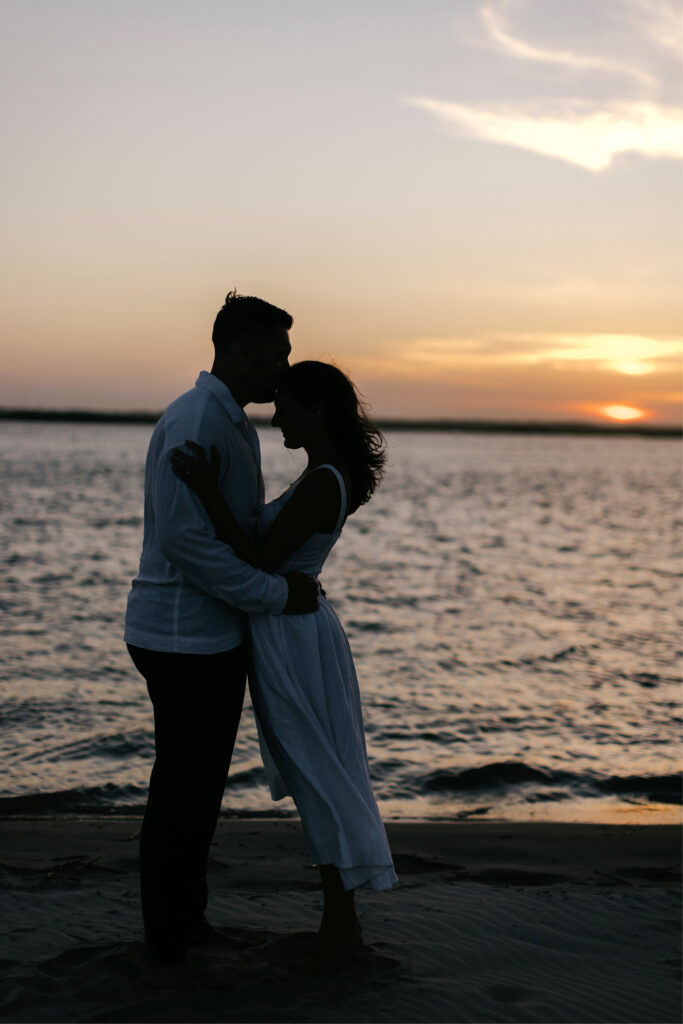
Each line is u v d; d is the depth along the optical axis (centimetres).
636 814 677
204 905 337
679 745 877
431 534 3578
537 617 1722
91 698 982
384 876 312
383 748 841
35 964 317
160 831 307
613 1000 313
